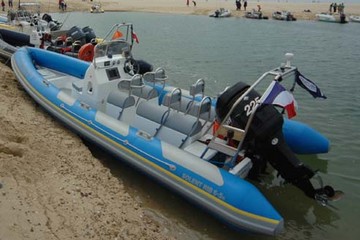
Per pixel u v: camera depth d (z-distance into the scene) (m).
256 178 5.52
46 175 4.93
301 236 4.84
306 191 5.12
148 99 6.36
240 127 4.84
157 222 4.84
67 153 5.70
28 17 15.05
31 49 9.52
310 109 9.19
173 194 5.44
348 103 9.69
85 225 4.12
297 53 17.17
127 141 5.64
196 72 12.98
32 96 7.55
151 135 5.87
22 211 4.01
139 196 5.36
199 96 6.95
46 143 5.80
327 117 8.67
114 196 4.93
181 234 4.69
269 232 4.31
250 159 5.19
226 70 13.38
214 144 5.00
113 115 6.48
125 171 5.94
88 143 6.58
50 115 7.22
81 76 8.54
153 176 5.29
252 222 4.38
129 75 7.20
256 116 4.73
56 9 35.25
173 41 19.92
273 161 5.03
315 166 6.46
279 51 17.52
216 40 20.80
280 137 4.90
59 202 4.40
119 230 4.23
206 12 40.34
